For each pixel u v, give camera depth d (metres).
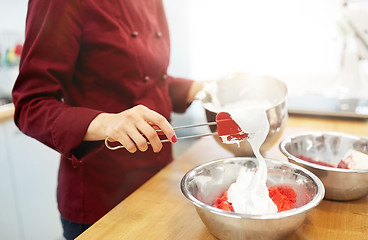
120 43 0.86
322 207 0.74
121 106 0.92
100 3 0.83
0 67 2.01
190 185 0.69
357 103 1.44
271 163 0.75
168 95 1.11
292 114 1.43
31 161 1.85
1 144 1.71
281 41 2.09
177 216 0.72
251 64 2.18
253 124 0.70
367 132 1.20
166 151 1.04
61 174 0.94
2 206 1.74
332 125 1.28
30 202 1.86
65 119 0.72
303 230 0.65
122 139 0.66
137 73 0.91
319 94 1.63
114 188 0.93
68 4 0.77
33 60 0.76
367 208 0.73
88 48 0.86
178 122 2.31
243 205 0.65
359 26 1.42
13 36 2.27
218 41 2.19
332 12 1.92
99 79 0.88
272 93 1.00
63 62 0.79
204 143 1.15
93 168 0.90
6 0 2.23
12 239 1.80
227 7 2.11
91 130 0.70
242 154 0.92
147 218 0.71
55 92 0.78
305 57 2.07
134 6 0.90
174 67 2.31
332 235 0.64
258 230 0.57
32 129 0.76
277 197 0.71
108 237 0.65
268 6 2.04
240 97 1.03
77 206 0.91
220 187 0.76
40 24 0.76
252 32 2.12
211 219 0.59
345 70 1.53
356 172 0.69
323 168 0.71
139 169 0.96
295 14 2.01
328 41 1.99
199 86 1.12
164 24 1.06
